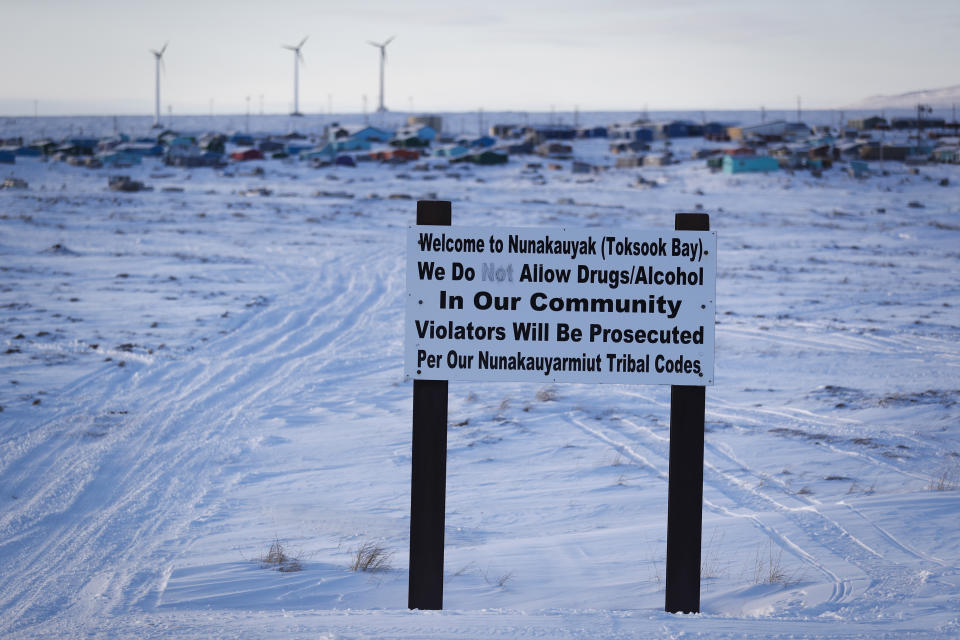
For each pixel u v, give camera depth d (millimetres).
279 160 172500
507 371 7324
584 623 5969
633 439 19391
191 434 20297
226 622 6379
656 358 7266
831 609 7066
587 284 7277
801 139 190250
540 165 152375
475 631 5660
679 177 130625
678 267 7238
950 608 6840
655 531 11586
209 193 102562
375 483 16141
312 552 11266
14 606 9422
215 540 12312
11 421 20750
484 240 7293
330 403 24219
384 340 34375
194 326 35562
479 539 11891
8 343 30797
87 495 15195
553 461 17531
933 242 71500
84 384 25266
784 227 81000
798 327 36500
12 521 13508
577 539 11383
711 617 6336
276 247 61719
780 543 10125
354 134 195375
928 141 178750
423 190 112750
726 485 15016
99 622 7160
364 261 56188
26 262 52031
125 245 60844
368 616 6406
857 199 104688
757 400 23797
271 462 17984
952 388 24453
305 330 36062
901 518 10875
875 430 19703
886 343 32781
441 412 7270
